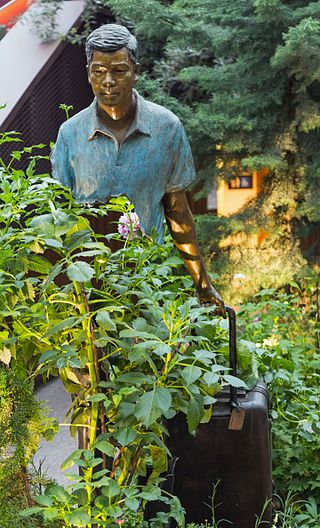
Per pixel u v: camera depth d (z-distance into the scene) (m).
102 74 3.20
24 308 2.84
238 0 6.97
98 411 2.94
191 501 3.40
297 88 7.02
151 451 2.96
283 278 7.09
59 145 3.49
